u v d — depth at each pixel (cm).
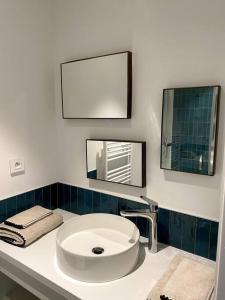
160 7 120
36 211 147
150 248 125
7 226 133
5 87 139
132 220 142
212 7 107
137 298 95
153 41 124
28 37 148
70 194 170
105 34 140
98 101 144
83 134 158
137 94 132
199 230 121
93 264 101
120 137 142
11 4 138
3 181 144
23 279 123
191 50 114
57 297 110
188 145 118
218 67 108
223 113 109
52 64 165
